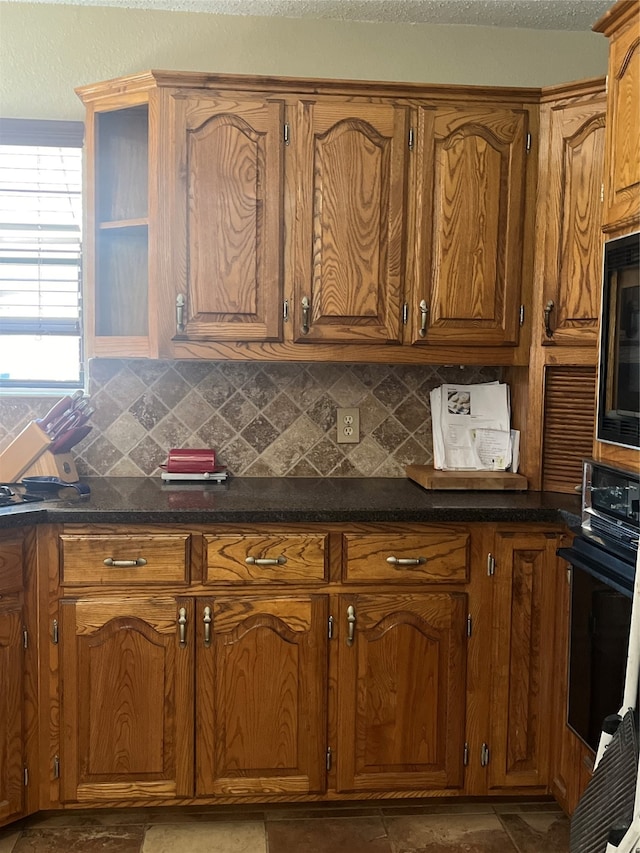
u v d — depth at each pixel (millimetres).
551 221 2404
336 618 2197
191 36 2658
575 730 2064
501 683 2248
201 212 2375
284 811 2316
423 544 2199
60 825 2217
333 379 2754
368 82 2357
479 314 2449
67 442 2457
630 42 1918
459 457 2609
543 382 2469
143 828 2211
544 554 2234
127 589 2150
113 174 2539
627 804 1525
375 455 2771
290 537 2162
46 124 2607
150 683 2162
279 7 2602
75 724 2158
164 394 2717
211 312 2408
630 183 1909
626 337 1892
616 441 1935
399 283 2428
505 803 2361
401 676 2219
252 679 2184
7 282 2717
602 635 1910
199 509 2127
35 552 2109
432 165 2402
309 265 2404
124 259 2541
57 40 2621
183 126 2346
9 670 2074
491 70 2740
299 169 2377
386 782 2238
